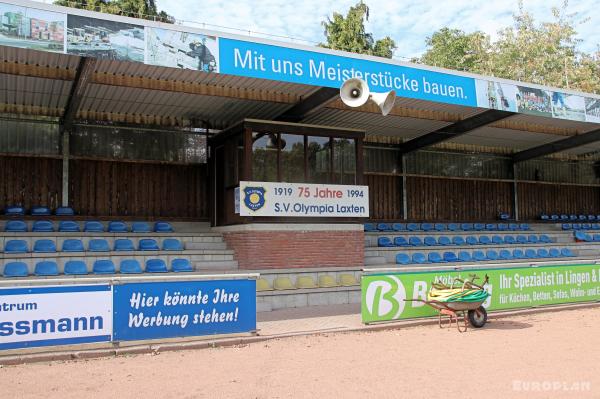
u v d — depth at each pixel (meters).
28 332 7.87
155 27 10.66
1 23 9.23
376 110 16.31
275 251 14.82
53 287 8.05
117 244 14.33
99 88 13.82
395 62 13.52
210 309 9.16
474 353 8.26
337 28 37.50
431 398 5.91
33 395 6.08
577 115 16.64
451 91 14.30
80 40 9.88
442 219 23.62
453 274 11.69
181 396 6.02
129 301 8.54
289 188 15.22
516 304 12.49
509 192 25.75
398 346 8.84
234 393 6.12
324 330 10.12
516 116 18.36
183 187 17.81
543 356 8.01
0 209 15.33
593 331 10.18
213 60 11.24
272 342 9.21
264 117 17.05
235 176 15.61
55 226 15.19
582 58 43.34
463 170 24.30
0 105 15.34
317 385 6.45
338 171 16.23
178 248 14.98
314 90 14.56
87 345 8.36
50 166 16.09
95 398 5.95
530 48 41.88
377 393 6.10
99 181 16.72
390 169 22.25
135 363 7.63
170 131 17.59
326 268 15.02
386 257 18.20
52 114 16.00
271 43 11.96
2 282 7.73
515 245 21.39
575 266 13.56
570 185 27.72
